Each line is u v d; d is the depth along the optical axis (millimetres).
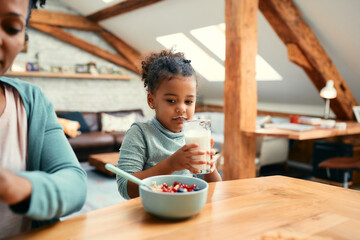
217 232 647
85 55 5859
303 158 4789
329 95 3045
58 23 5312
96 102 6000
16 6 548
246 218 726
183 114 1113
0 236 717
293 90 4453
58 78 5547
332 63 3533
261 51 4020
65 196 635
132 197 990
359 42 3086
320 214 763
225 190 945
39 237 612
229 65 2727
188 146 902
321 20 3127
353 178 3791
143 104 6582
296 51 3330
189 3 3848
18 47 583
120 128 5484
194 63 5457
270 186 1000
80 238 610
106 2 4758
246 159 2701
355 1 2711
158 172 953
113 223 685
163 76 1096
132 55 6012
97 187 3389
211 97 6223
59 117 5012
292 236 619
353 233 661
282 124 2951
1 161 726
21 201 568
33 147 773
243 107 2656
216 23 3977
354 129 2859
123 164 1093
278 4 3004
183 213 685
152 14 4504
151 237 618
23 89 808
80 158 4660
